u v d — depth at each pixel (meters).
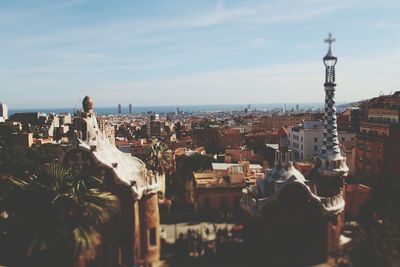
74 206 31.95
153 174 44.19
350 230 48.38
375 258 30.19
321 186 50.94
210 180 69.56
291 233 41.34
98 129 43.16
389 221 33.69
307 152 137.25
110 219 40.25
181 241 43.97
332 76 50.44
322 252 41.66
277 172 44.00
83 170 37.75
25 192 32.97
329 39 49.75
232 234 46.25
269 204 41.09
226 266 40.34
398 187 61.53
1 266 34.03
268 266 40.84
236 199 66.56
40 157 85.50
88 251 31.61
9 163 73.81
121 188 40.56
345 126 153.50
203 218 59.16
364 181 94.12
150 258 42.19
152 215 42.88
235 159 107.06
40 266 31.55
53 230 30.64
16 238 32.19
